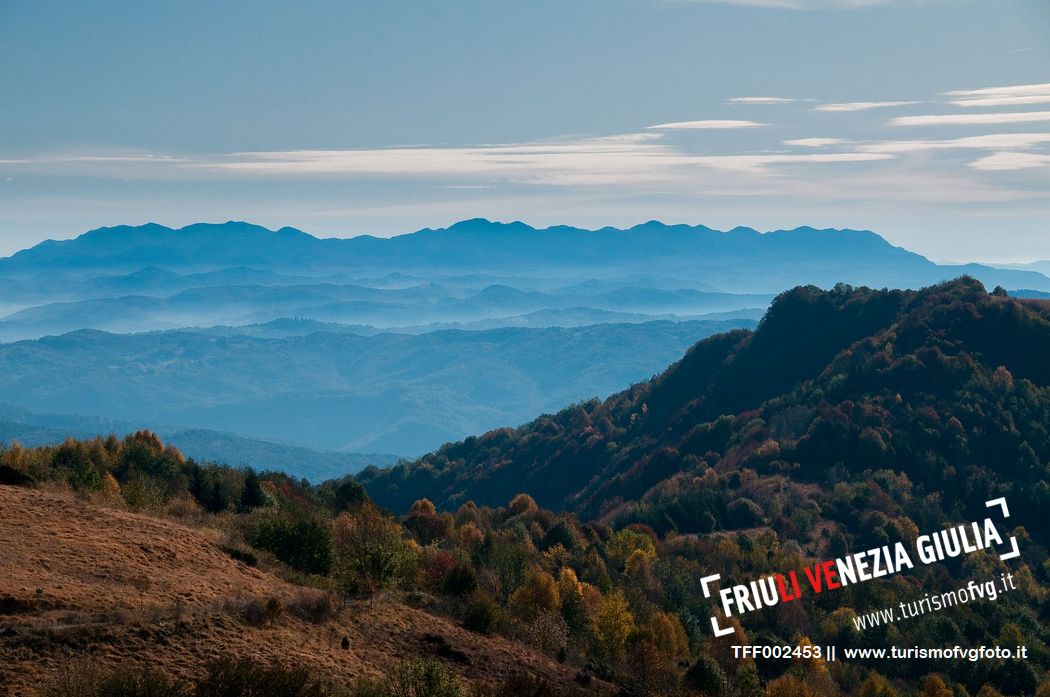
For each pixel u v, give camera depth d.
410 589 56.56
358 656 41.25
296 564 54.78
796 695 64.12
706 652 79.38
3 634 34.00
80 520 49.69
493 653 47.53
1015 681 88.62
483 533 106.12
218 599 42.09
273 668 32.25
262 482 103.50
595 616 62.50
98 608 37.81
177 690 29.41
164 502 72.81
